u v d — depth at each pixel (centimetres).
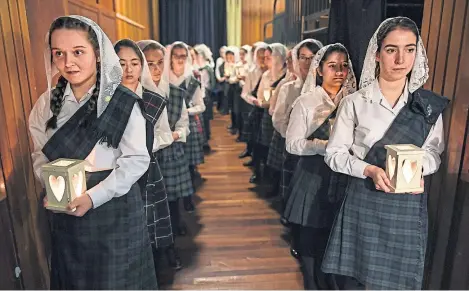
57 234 107
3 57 120
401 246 114
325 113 151
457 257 134
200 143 236
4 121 121
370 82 115
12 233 126
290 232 193
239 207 216
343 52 149
